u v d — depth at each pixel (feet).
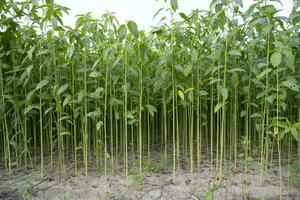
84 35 9.77
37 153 13.82
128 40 8.73
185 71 8.95
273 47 9.10
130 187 9.48
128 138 15.62
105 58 8.89
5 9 9.99
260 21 8.11
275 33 10.26
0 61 10.36
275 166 11.69
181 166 11.72
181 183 9.78
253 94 12.00
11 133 12.69
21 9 9.98
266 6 8.38
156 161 12.43
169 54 9.45
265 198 8.71
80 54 10.71
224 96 8.54
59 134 10.28
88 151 13.09
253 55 10.20
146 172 10.87
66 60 10.51
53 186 9.66
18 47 11.02
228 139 14.67
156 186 9.55
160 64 9.74
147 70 12.02
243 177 9.92
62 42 9.96
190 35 9.57
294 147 14.93
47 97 9.93
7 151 11.57
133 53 9.80
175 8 8.64
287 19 8.33
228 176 9.58
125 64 9.51
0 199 8.83
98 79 11.07
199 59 9.81
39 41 9.82
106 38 10.39
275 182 9.85
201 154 13.62
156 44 10.25
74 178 10.36
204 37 10.00
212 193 8.71
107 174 10.75
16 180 10.27
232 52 8.30
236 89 10.82
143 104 13.75
